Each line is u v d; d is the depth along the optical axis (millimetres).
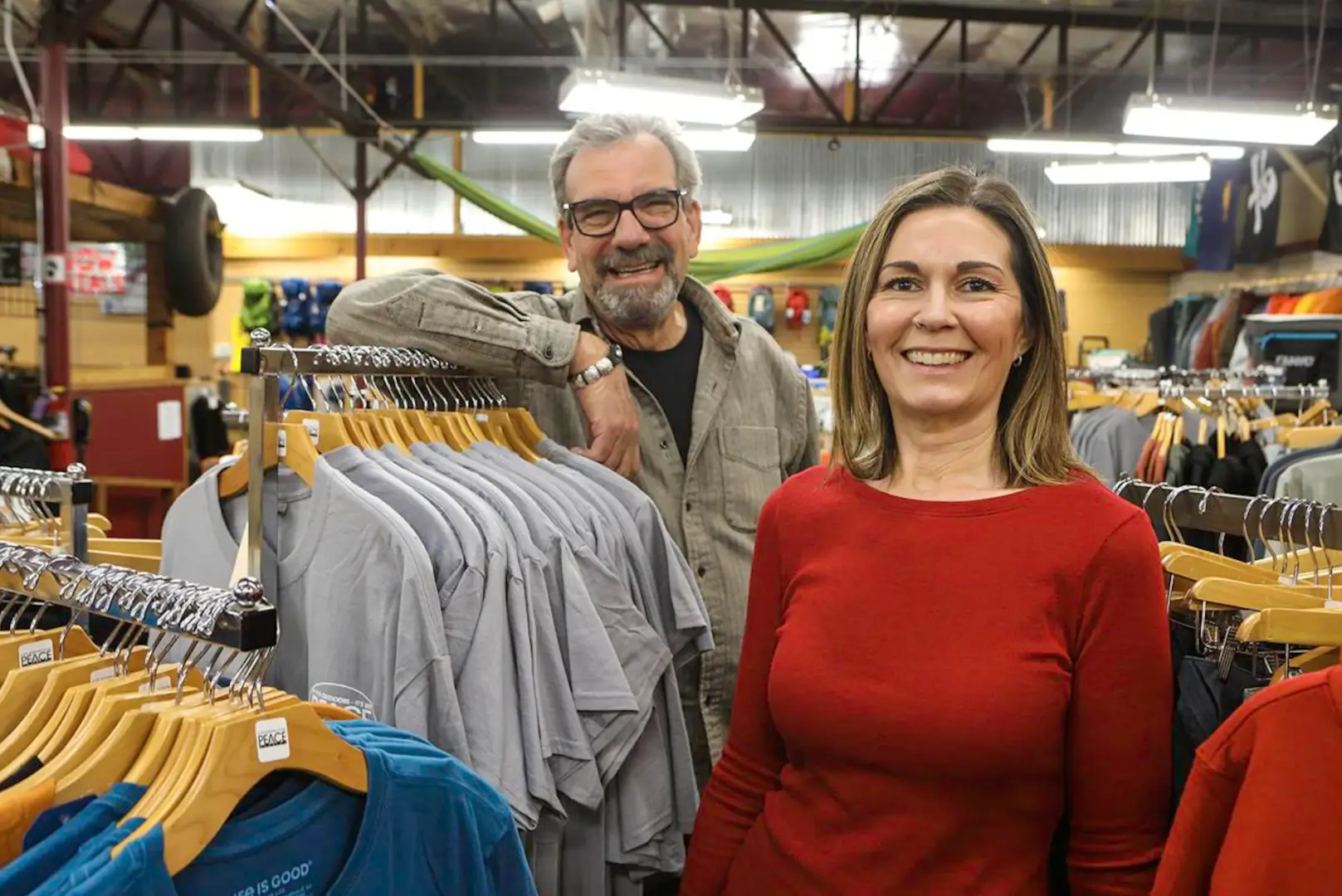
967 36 8148
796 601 1245
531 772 1329
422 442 1591
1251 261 9117
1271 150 8781
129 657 968
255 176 9805
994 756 1088
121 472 5520
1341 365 3703
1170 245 10234
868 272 1234
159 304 6633
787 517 1305
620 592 1456
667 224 1798
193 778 822
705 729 1847
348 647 1339
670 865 1539
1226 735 955
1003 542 1140
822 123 7445
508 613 1360
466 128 7500
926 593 1149
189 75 8734
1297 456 2404
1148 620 1101
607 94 4852
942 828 1116
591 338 1708
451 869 977
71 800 821
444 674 1278
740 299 10180
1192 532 2529
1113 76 8758
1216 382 3553
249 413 1373
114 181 8961
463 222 10008
